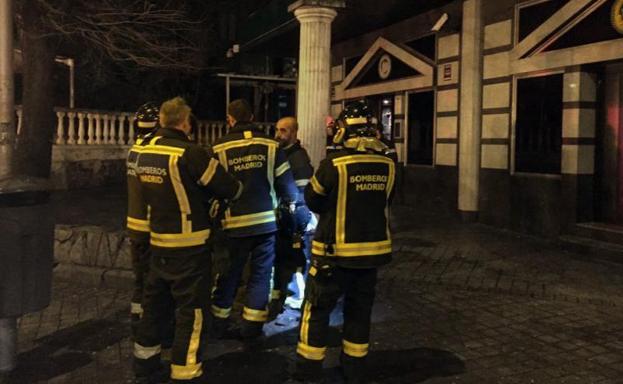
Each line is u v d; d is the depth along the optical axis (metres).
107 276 6.32
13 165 4.50
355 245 3.79
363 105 3.93
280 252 5.27
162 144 3.77
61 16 10.27
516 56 8.98
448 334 4.98
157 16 11.28
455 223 9.98
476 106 9.82
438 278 6.54
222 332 4.81
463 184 10.06
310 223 5.66
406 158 11.93
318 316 3.92
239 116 4.72
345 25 12.27
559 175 8.40
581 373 4.20
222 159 4.57
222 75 19.03
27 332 4.96
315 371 3.93
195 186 3.75
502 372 4.21
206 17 17.11
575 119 8.02
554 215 8.48
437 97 10.85
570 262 7.27
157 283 3.87
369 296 3.94
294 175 5.14
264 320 4.63
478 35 9.70
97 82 18.92
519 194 9.08
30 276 4.03
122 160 14.85
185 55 13.48
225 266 4.63
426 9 10.85
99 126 14.43
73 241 6.70
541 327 5.14
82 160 13.88
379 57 12.76
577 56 7.94
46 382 4.02
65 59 15.68
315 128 8.73
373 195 3.84
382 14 11.21
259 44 14.48
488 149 9.70
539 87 8.67
